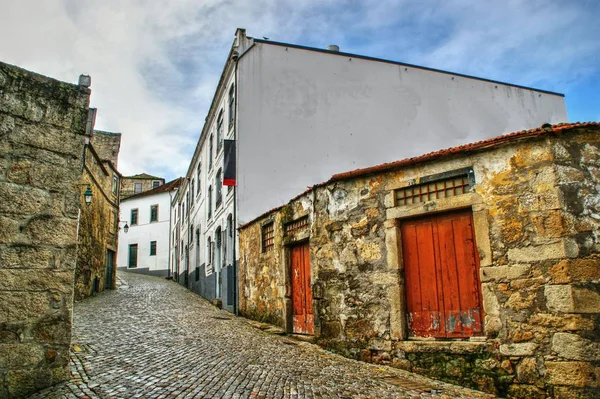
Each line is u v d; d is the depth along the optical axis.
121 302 15.68
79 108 5.76
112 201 22.50
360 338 7.50
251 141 15.09
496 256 6.15
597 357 5.29
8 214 5.02
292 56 16.28
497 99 19.42
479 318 6.36
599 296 5.42
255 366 6.59
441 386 6.05
